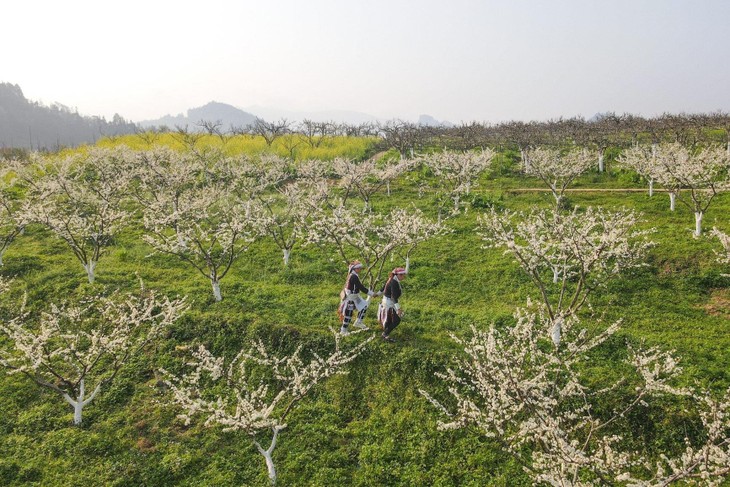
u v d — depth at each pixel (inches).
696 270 595.8
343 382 435.8
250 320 513.7
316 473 349.1
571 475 281.0
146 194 933.2
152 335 465.4
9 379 454.6
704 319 494.3
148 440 382.9
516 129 1521.9
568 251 439.8
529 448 357.1
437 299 580.7
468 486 331.6
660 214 842.8
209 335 500.7
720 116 1471.5
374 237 788.0
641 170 940.6
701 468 239.9
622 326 482.6
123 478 344.8
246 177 1119.0
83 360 403.9
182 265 709.3
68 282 621.6
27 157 1494.8
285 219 816.9
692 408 360.5
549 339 448.5
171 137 1867.6
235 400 423.8
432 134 1852.9
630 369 410.3
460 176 969.5
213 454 369.7
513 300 566.3
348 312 472.1
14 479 346.0
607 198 964.0
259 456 366.0
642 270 609.3
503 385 289.7
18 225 681.6
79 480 343.3
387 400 412.8
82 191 909.2
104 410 416.8
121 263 704.4
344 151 1605.6
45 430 394.0
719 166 804.6
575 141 1485.0
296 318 522.6
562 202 912.3
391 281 458.6
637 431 359.6
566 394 338.6
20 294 606.9
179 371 462.0
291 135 1955.0
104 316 454.6
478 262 678.5
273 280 649.0
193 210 742.5
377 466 350.0
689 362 413.7
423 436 374.0
